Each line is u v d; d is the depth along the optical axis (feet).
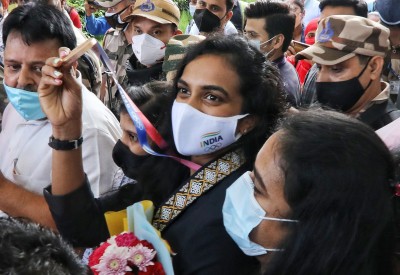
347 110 7.45
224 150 5.05
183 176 5.38
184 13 23.08
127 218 5.01
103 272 4.51
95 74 8.67
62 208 5.20
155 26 10.30
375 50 7.12
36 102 6.26
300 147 3.66
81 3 22.82
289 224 3.78
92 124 6.23
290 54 11.82
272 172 3.86
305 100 9.55
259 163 3.99
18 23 6.07
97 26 16.26
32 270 2.45
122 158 6.15
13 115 7.06
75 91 5.12
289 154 3.70
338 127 3.69
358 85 7.20
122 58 11.97
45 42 6.12
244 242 4.22
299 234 3.59
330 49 7.24
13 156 6.70
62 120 5.08
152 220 4.97
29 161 6.51
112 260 4.53
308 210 3.55
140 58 10.42
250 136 5.03
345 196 3.47
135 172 5.90
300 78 11.91
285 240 3.72
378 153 3.64
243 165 4.96
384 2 8.75
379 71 7.24
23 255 2.52
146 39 10.25
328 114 3.90
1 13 11.09
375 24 7.25
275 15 10.19
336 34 7.19
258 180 4.00
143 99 5.98
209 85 4.81
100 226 5.45
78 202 5.23
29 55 6.10
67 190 5.19
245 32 10.59
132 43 10.62
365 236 3.49
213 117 4.86
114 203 5.77
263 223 4.03
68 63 4.97
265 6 10.32
